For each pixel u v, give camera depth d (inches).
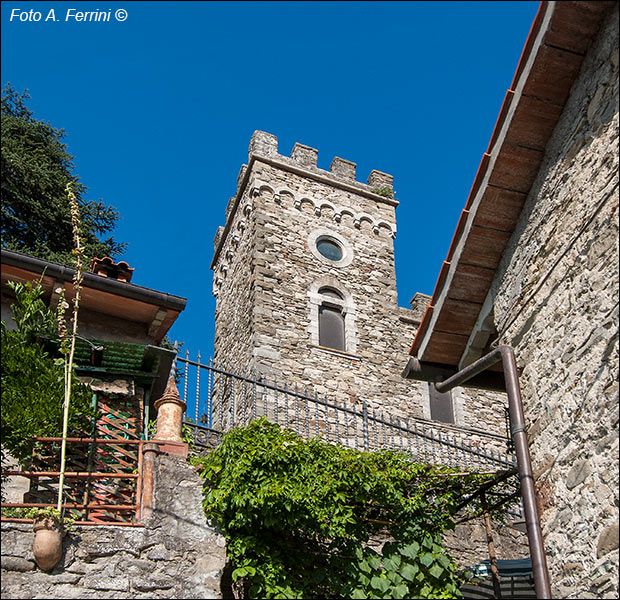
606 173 308.7
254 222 901.2
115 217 850.8
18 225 799.1
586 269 313.4
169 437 351.6
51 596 294.4
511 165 355.3
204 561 324.2
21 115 890.1
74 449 354.9
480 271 379.2
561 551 305.4
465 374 372.8
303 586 343.0
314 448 374.3
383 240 973.8
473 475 387.5
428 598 358.0
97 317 427.5
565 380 317.1
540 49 331.9
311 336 842.2
